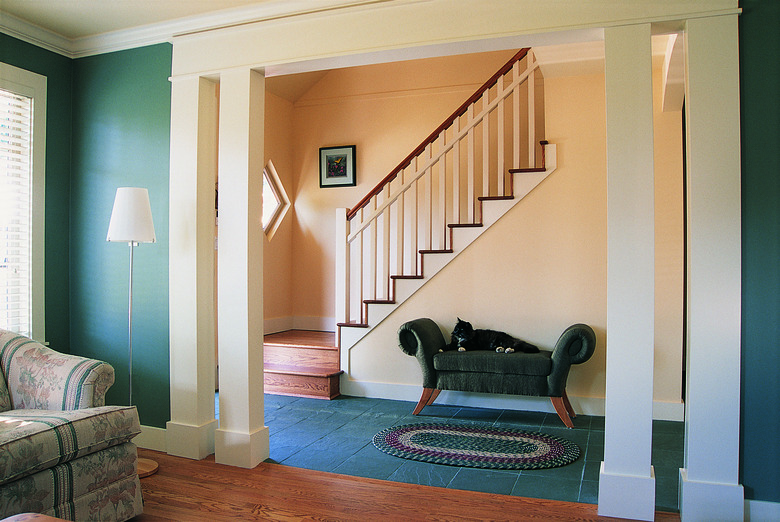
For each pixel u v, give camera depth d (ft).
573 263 14.42
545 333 14.64
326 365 17.03
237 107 11.05
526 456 11.25
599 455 11.39
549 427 13.30
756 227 8.27
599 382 14.33
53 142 12.63
